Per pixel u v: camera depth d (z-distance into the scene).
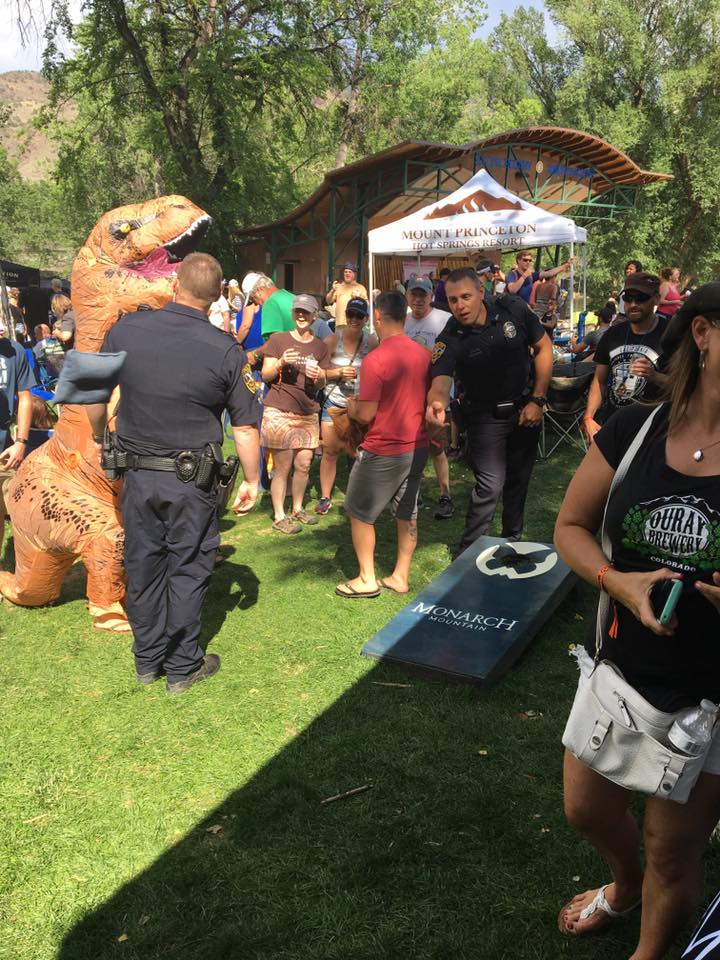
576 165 20.25
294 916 2.46
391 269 20.03
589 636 1.92
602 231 29.02
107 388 3.60
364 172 18.16
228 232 24.14
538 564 4.59
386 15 27.53
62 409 4.41
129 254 4.34
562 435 8.73
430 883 2.57
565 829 2.80
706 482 1.60
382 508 4.69
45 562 4.52
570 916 2.36
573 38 31.23
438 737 3.37
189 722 3.54
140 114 25.17
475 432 4.97
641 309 4.40
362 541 4.77
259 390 6.79
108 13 21.02
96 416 4.08
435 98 36.47
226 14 22.78
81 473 4.35
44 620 4.63
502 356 4.73
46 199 54.22
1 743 3.39
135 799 3.03
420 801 2.97
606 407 4.69
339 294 10.45
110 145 30.73
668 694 1.70
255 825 2.87
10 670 4.02
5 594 4.80
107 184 34.47
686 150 28.92
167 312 3.69
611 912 2.29
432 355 4.64
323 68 23.12
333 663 4.02
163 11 22.03
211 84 22.20
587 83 31.47
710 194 28.39
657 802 1.75
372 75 29.45
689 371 1.63
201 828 2.87
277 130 25.19
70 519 4.32
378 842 2.77
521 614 4.15
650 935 1.88
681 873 1.80
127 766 3.23
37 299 17.12
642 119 29.05
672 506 1.63
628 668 1.75
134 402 3.61
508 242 11.39
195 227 4.42
